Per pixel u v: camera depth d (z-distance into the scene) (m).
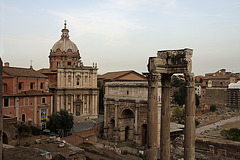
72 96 91.56
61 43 106.75
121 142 74.62
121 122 77.56
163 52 25.78
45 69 102.06
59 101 88.88
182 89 139.50
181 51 24.67
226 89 164.38
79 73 94.00
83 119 91.00
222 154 59.19
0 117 15.73
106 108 81.56
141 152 56.91
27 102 66.50
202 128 101.44
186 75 23.88
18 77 67.50
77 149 39.72
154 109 24.17
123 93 76.50
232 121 120.94
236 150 57.19
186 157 23.41
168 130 25.69
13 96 62.62
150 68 24.47
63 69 90.31
